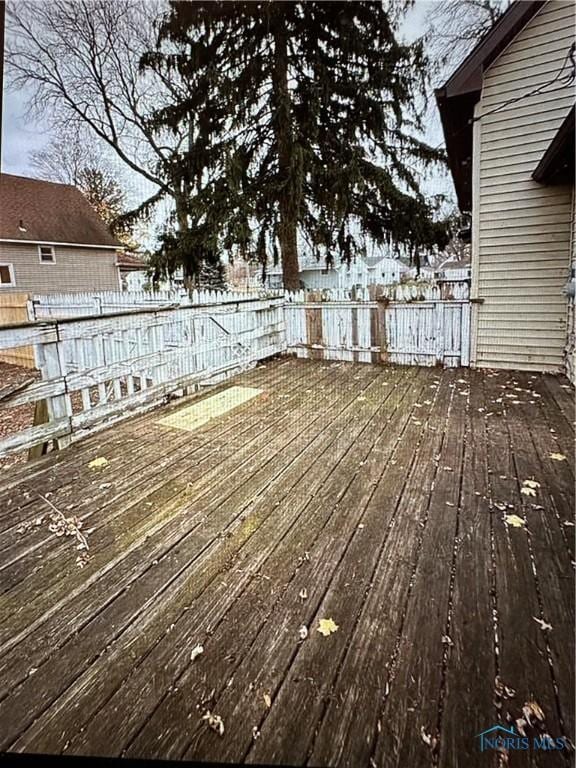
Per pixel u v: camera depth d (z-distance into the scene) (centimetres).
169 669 134
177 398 438
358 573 175
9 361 825
